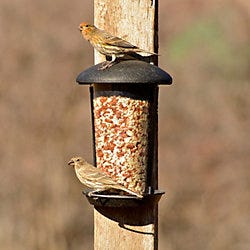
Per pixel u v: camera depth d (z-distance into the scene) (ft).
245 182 62.44
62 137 57.72
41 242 57.21
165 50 69.46
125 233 29.53
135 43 29.71
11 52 58.03
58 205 57.41
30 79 57.93
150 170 29.68
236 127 65.00
